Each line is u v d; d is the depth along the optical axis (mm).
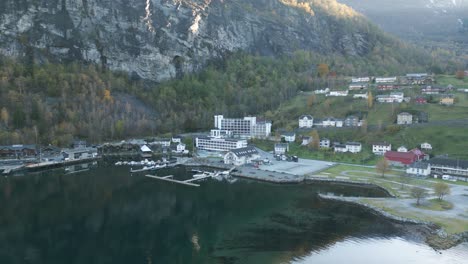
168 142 198000
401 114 188000
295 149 182125
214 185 130750
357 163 158750
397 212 98688
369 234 86812
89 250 79688
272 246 81250
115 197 115812
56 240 84375
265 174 142500
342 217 97562
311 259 75438
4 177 138750
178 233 88562
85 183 131500
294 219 96875
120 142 197625
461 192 116938
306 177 138250
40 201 110562
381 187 124625
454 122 174875
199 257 76625
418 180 130625
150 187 127375
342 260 74875
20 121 190750
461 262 74125
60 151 172000
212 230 90375
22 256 76562
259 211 103125
